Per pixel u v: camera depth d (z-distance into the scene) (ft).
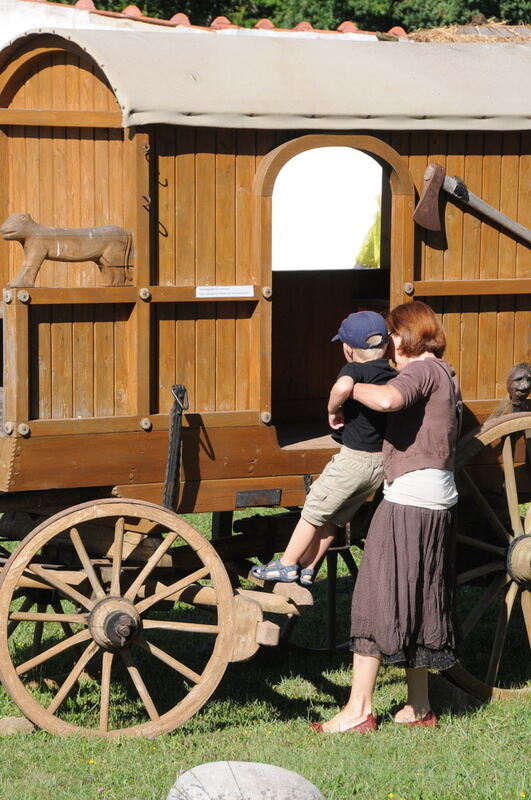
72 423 25.52
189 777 20.84
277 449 27.55
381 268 36.19
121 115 27.71
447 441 26.27
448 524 26.48
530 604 29.96
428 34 33.58
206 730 26.35
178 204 26.27
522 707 28.84
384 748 25.35
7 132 31.60
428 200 28.25
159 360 26.43
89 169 29.35
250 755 24.66
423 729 26.76
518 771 24.41
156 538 27.09
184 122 25.62
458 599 39.32
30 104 30.42
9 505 26.21
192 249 26.48
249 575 27.22
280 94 26.73
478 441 28.50
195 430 26.68
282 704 28.84
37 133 30.71
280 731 26.55
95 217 29.32
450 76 29.07
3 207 31.91
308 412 35.09
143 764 24.03
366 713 26.71
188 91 25.90
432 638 26.27
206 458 26.86
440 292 28.84
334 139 27.09
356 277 35.76
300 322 34.91
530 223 29.89
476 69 29.71
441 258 28.99
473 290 29.14
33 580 25.93
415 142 28.37
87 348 25.81
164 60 26.50
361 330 26.22
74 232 25.44
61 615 25.46
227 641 25.94
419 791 23.09
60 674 30.40
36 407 25.39
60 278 31.91
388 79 28.30
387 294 36.19
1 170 31.71
